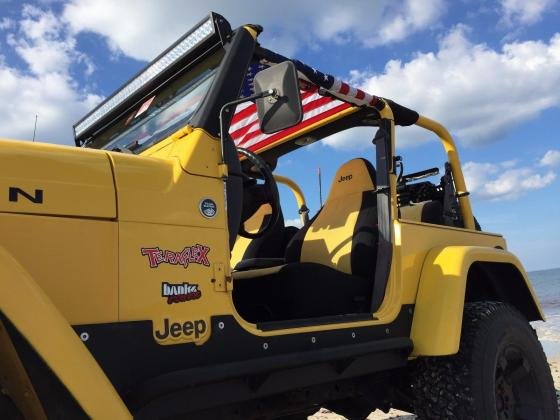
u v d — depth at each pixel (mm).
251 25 2537
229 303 2184
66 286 1809
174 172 2158
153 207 2047
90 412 1605
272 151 3934
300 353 2328
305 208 4871
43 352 1553
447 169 3992
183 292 2053
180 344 2012
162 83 2723
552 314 18500
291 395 2627
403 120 3695
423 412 3062
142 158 2121
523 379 3385
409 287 3059
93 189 1929
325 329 2504
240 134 3570
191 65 2592
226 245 2227
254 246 3859
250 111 3467
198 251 2129
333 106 3467
